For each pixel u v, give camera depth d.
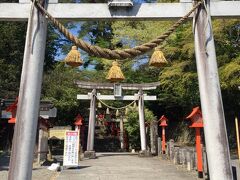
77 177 8.62
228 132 16.31
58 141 20.16
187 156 10.16
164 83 15.77
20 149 3.82
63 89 19.89
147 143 17.52
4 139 17.06
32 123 3.94
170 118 20.55
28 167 3.83
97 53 4.03
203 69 4.12
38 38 4.16
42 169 9.96
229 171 3.79
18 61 18.34
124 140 19.78
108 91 19.39
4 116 15.05
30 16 4.21
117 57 4.09
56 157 14.49
